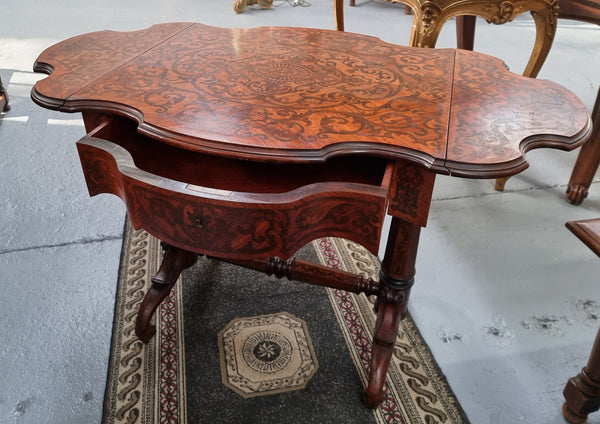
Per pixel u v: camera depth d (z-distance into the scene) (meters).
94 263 1.44
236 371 1.13
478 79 1.03
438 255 1.52
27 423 1.02
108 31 1.26
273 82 1.00
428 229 1.64
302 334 1.23
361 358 1.18
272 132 0.82
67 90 0.93
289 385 1.11
